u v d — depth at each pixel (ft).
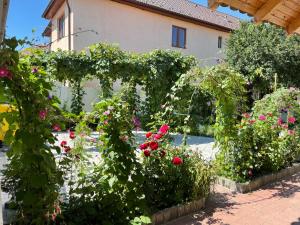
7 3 5.52
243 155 15.66
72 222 9.09
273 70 41.50
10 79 7.17
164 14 44.09
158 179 11.84
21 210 8.37
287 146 18.94
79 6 36.96
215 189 15.37
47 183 7.86
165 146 12.80
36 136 7.39
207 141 30.83
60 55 26.43
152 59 30.30
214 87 16.31
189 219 11.75
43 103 7.60
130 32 41.34
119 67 28.66
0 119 7.50
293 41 44.42
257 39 43.32
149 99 33.17
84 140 11.04
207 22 48.78
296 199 14.20
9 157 8.22
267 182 16.63
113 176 9.71
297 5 10.55
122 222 9.62
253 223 11.52
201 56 50.01
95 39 38.27
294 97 21.50
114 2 39.58
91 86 39.52
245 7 10.12
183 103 16.88
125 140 9.95
